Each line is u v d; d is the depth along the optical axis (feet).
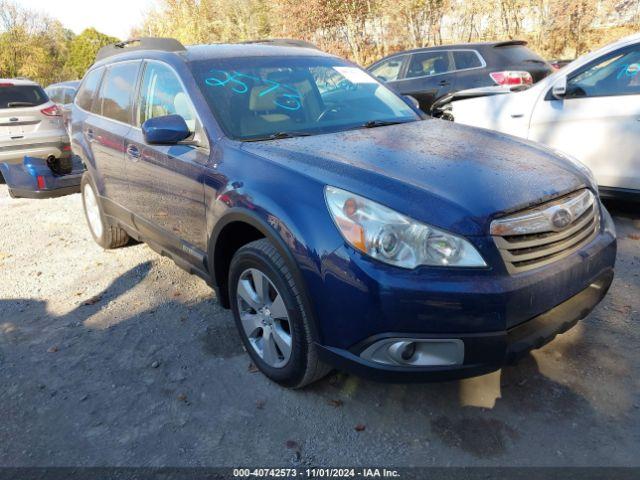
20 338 11.83
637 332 10.38
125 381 9.98
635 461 7.40
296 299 8.29
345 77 12.98
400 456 7.79
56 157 28.84
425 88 30.27
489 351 7.30
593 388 8.91
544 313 7.82
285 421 8.64
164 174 11.55
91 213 17.34
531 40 52.95
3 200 25.43
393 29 62.08
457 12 56.59
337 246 7.59
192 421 8.79
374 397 9.05
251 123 10.70
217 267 10.27
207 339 11.23
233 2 86.74
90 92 16.62
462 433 8.13
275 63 12.39
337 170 8.34
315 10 65.00
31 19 133.18
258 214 8.63
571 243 8.30
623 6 48.49
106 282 14.60
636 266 13.20
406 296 7.14
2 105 27.35
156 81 12.60
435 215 7.34
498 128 18.43
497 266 7.34
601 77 15.96
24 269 15.98
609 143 15.66
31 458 8.20
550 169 8.89
